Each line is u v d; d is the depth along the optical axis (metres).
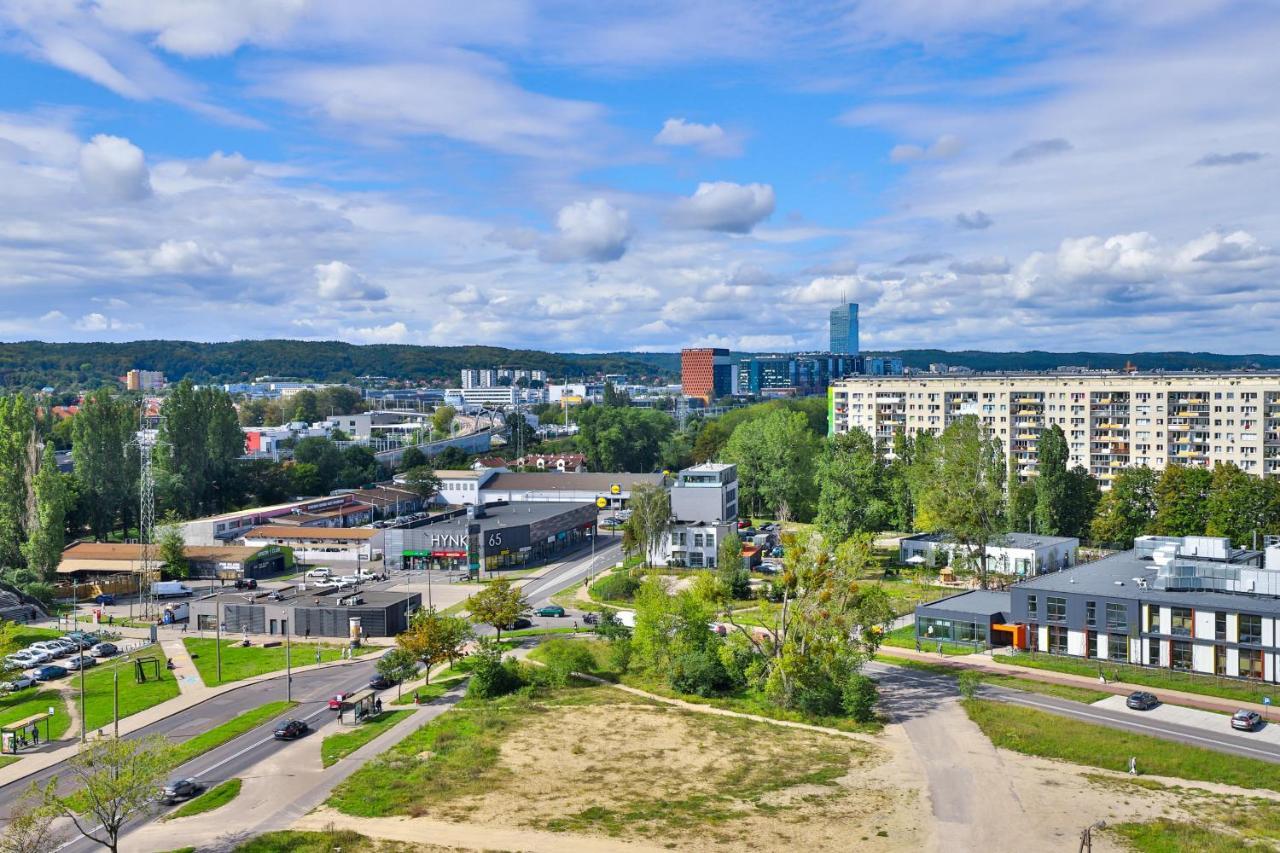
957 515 171.50
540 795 86.75
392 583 195.12
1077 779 90.00
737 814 82.50
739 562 184.75
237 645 149.00
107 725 108.12
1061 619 132.75
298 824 80.56
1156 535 189.88
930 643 140.25
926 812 82.75
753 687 120.00
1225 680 118.12
